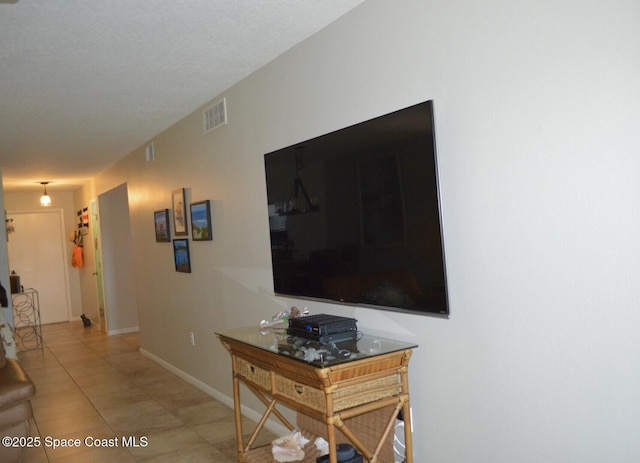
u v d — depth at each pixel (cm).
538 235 181
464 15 202
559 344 177
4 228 572
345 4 252
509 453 196
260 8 251
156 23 261
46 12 241
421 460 234
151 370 546
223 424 375
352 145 248
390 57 236
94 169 723
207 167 421
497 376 198
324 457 237
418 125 212
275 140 326
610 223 161
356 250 250
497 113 192
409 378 237
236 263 385
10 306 574
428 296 214
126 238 808
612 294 162
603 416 166
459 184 207
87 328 867
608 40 159
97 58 303
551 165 176
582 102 166
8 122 432
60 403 445
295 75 303
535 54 178
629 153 156
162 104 413
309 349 231
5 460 306
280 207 309
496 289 196
